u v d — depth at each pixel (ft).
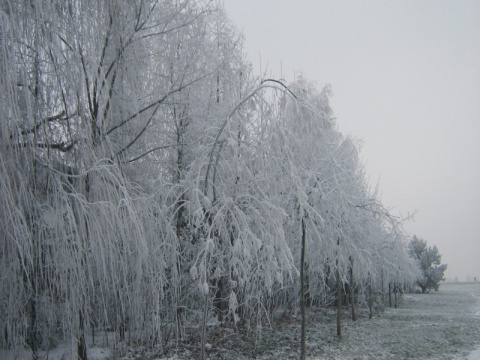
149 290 24.38
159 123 29.12
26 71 18.01
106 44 23.65
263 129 22.77
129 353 25.27
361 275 45.21
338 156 37.37
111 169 22.38
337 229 33.63
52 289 19.84
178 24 28.84
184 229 29.81
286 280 36.27
